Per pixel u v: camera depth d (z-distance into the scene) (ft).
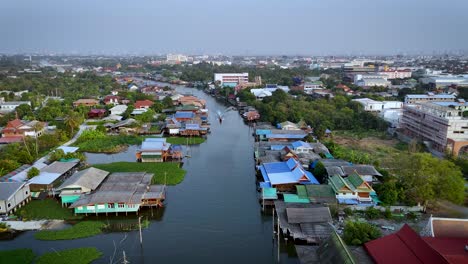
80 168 322.75
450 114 371.76
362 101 598.75
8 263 178.09
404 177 246.68
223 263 185.68
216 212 242.58
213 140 439.22
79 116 497.87
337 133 464.24
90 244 200.64
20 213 232.12
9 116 482.28
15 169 290.97
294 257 191.01
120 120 522.06
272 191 251.39
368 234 188.24
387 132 473.26
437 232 176.76
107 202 229.04
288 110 523.29
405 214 228.63
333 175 264.11
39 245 197.88
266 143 382.42
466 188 269.03
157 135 458.09
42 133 414.82
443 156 353.51
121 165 333.01
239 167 336.49
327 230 198.08
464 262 143.95
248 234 214.69
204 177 309.42
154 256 191.11
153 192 249.75
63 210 238.89
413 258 146.41
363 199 237.45
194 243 204.23
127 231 216.13
